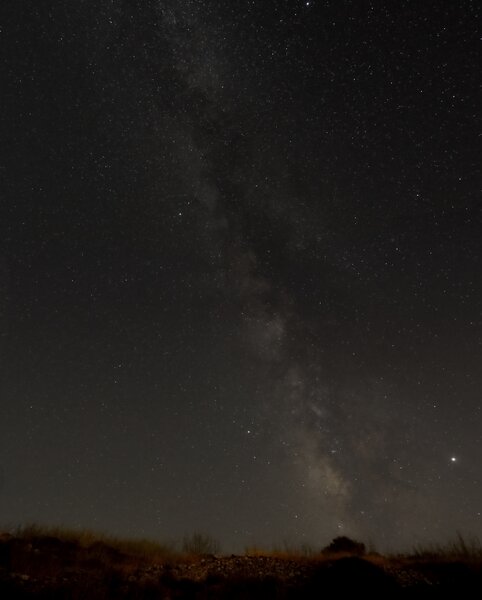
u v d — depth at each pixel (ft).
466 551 31.45
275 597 25.44
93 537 36.86
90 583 26.14
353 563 26.78
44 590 24.64
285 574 28.78
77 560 30.81
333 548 35.81
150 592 26.40
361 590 25.36
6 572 26.25
